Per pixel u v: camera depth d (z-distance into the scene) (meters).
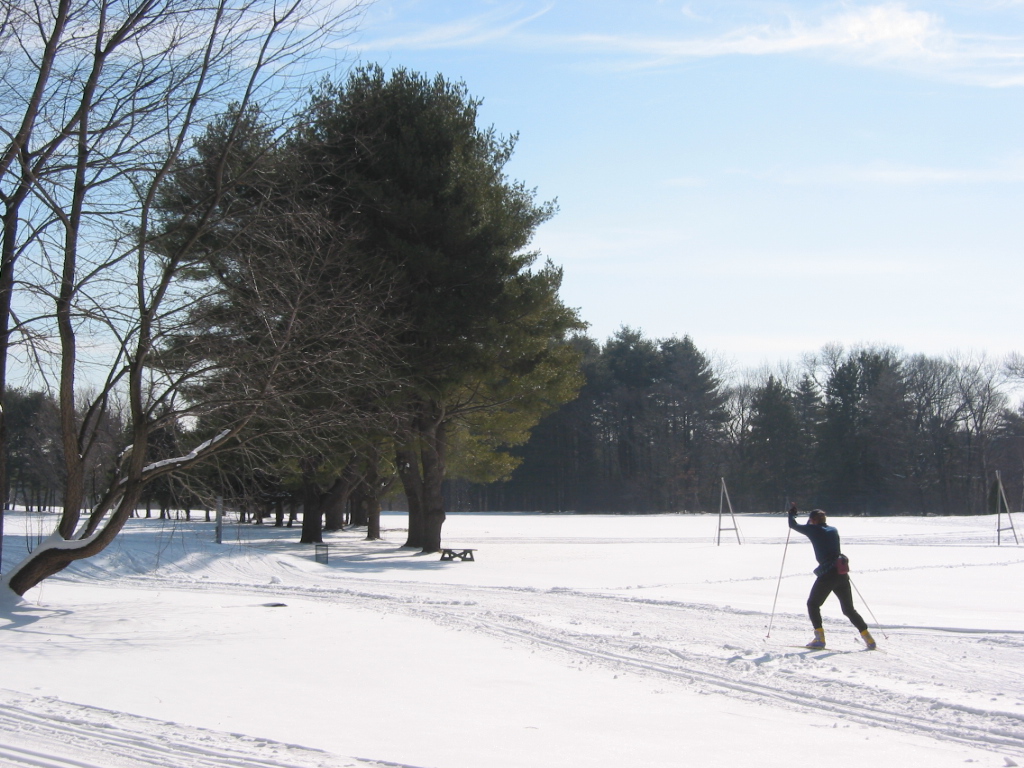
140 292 12.14
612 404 98.00
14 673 8.32
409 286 24.55
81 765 5.43
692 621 13.22
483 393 31.41
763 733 6.93
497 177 30.94
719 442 95.94
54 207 11.63
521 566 24.75
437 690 8.20
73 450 12.91
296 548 33.00
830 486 88.12
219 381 12.92
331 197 16.94
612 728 6.98
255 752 5.88
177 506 16.27
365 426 17.08
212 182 13.05
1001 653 10.55
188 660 9.27
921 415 85.06
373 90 26.80
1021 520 49.91
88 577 20.06
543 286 28.55
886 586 18.41
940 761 6.20
